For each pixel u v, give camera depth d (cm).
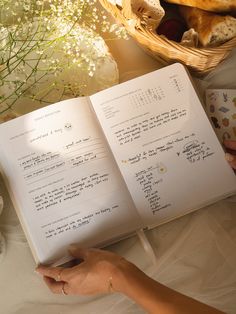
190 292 42
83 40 43
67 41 43
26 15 44
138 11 42
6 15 44
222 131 46
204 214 44
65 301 42
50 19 42
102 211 41
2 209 42
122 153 42
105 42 47
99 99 42
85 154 41
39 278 42
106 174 41
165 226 44
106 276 37
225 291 42
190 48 41
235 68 47
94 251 39
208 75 47
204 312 31
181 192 42
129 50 48
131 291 35
